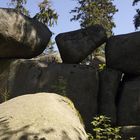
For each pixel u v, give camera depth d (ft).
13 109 17.94
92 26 37.42
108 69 35.76
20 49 34.76
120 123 33.83
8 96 33.76
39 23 36.58
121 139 31.99
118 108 34.30
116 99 35.09
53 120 16.89
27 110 17.58
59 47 37.14
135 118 33.55
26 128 16.05
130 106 33.91
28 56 36.35
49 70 34.45
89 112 33.83
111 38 37.35
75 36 36.96
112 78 35.06
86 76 34.60
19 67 34.73
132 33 36.81
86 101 33.99
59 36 37.52
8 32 32.94
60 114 17.81
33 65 34.73
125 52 36.11
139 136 31.83
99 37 36.88
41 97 19.62
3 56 34.94
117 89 35.32
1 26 32.71
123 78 37.09
